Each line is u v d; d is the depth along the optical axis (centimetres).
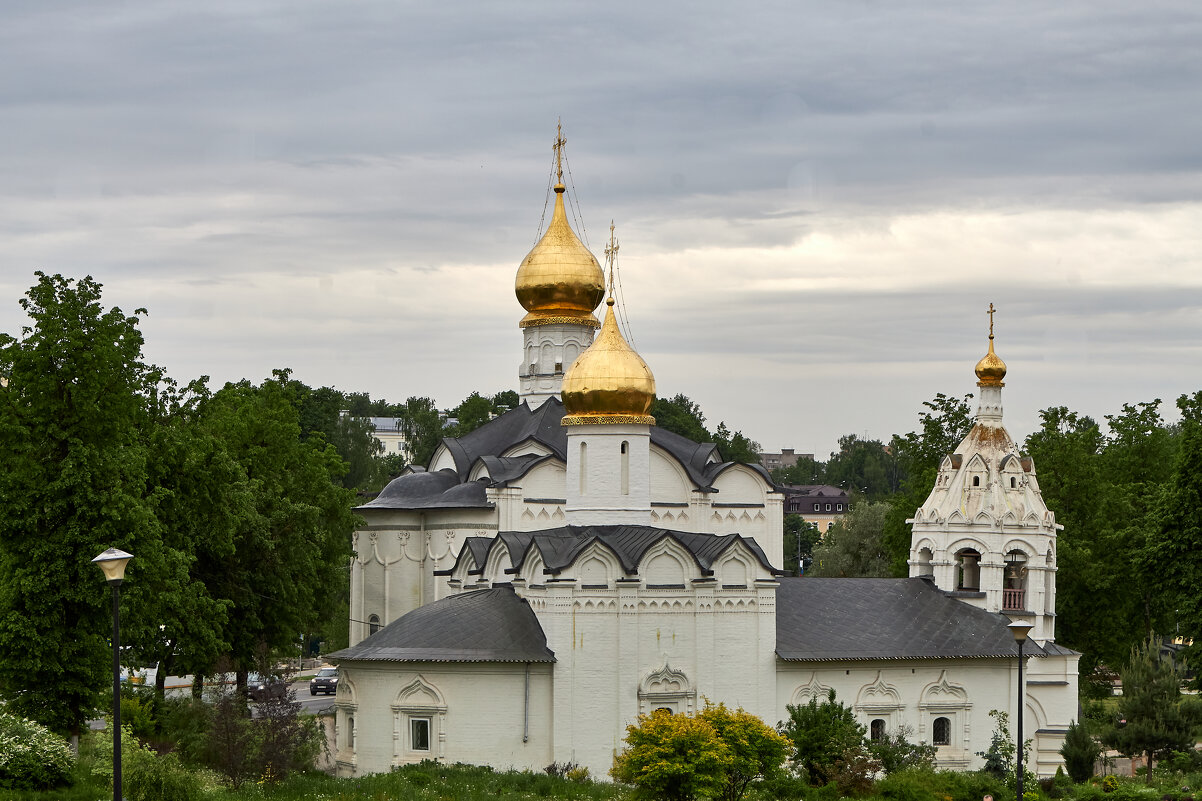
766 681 7894
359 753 7569
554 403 9962
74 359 6631
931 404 13012
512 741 7475
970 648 8350
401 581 9681
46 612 6519
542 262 10225
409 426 19050
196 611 7481
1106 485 11381
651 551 7694
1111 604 11025
